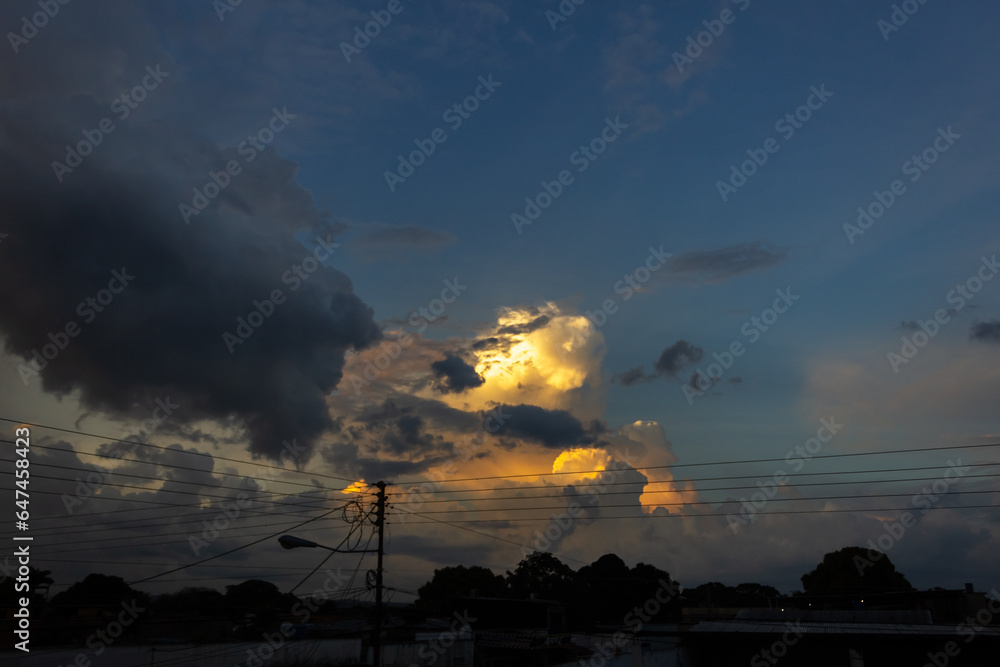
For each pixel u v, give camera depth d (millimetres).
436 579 73438
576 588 71188
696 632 38312
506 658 44969
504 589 74250
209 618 31172
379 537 26438
